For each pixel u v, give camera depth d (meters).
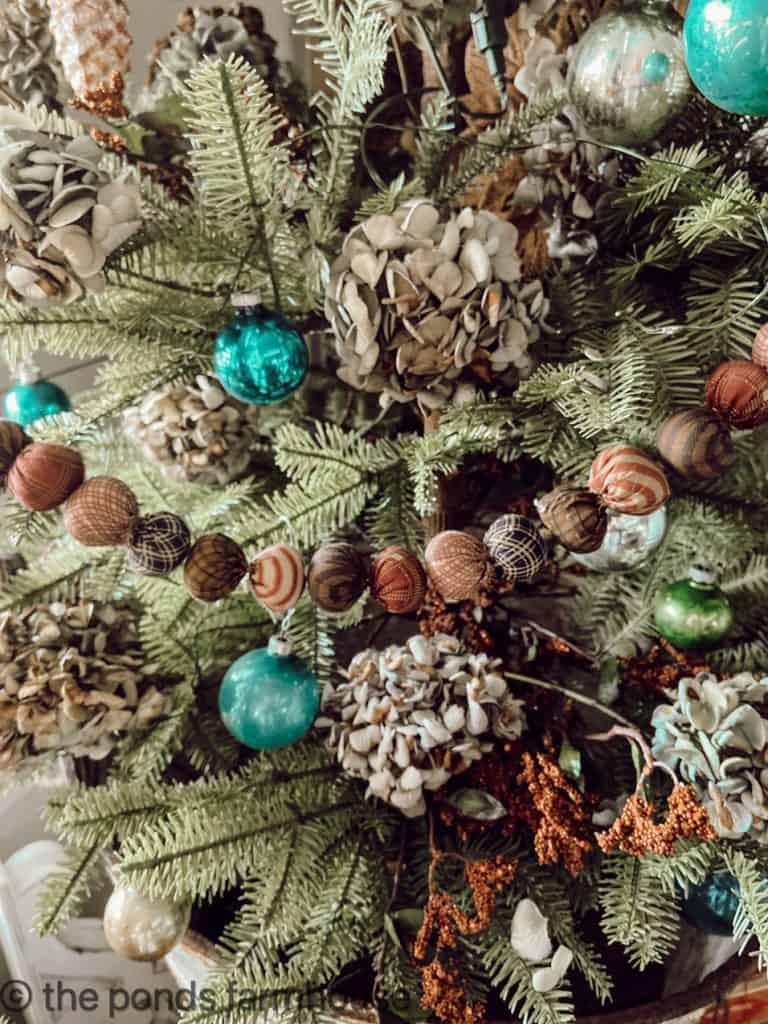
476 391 0.52
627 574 0.64
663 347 0.49
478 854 0.56
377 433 0.68
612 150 0.52
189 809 0.53
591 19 0.56
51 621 0.55
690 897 0.53
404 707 0.51
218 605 0.63
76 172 0.44
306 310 0.56
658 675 0.57
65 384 0.82
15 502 0.55
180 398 0.59
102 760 0.65
